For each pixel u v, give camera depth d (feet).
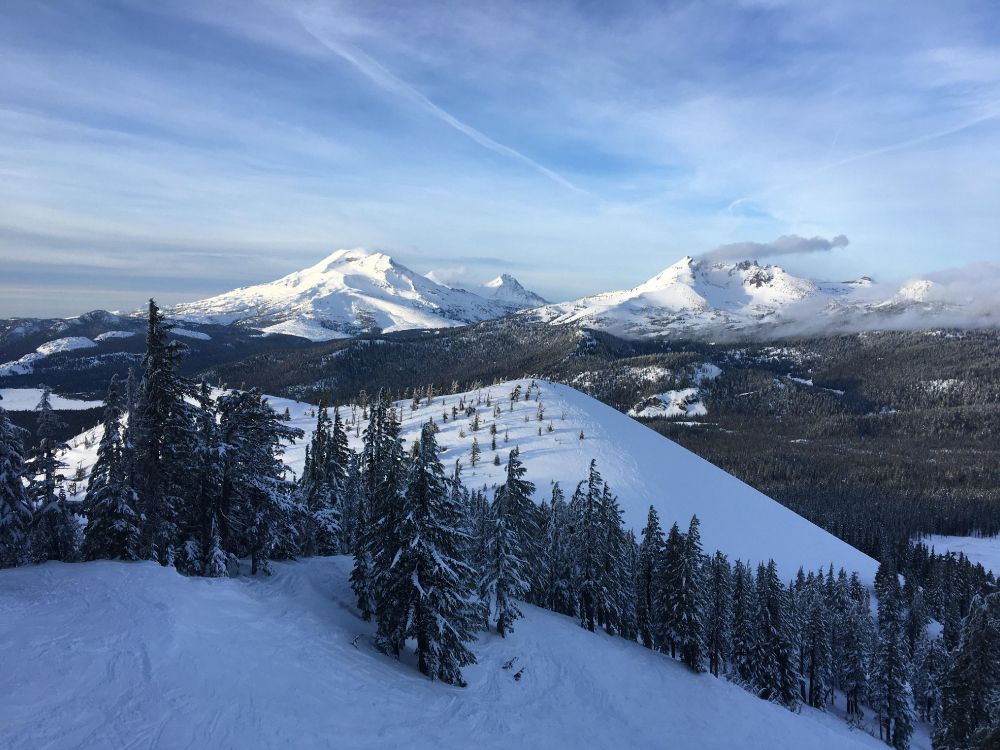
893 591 260.42
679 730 108.58
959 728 120.06
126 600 81.05
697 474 398.01
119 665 65.10
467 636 99.76
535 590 177.99
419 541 93.50
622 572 168.76
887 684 192.95
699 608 151.53
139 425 104.37
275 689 71.20
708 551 285.64
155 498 105.40
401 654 104.22
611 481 365.40
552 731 91.30
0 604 75.77
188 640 74.33
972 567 364.99
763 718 126.52
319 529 153.17
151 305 104.47
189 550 110.01
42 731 52.44
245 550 128.47
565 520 186.60
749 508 361.92
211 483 112.16
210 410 112.57
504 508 136.36
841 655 229.66
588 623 165.89
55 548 108.58
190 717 59.93
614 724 102.99
